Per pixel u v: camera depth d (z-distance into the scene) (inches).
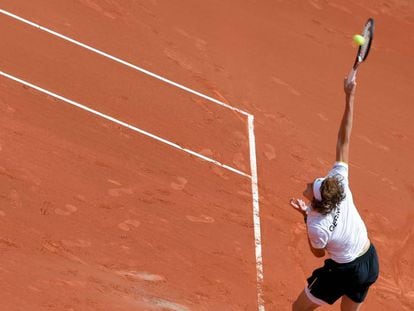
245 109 1025.5
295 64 1175.0
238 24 1218.6
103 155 846.5
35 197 759.1
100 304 650.8
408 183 993.5
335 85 1157.1
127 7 1152.2
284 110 1055.6
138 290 681.6
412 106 1183.6
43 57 976.9
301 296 619.2
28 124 856.3
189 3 1221.1
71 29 1053.8
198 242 764.0
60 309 633.0
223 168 892.6
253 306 703.1
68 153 832.3
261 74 1120.2
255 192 870.4
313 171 946.1
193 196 829.2
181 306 676.7
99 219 755.4
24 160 803.4
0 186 759.1
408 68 1288.1
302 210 577.6
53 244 708.7
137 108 945.5
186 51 1108.5
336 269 591.8
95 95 941.8
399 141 1083.3
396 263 830.5
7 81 912.9
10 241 696.4
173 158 879.1
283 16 1285.7
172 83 1023.6
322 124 1054.4
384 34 1363.2
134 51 1062.4
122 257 716.7
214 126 967.0
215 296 701.3
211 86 1049.5
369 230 873.5
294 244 805.9
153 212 786.2
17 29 1010.7
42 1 1088.2
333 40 1277.1
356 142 1043.9
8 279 649.6
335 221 566.9
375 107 1143.0
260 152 946.7
